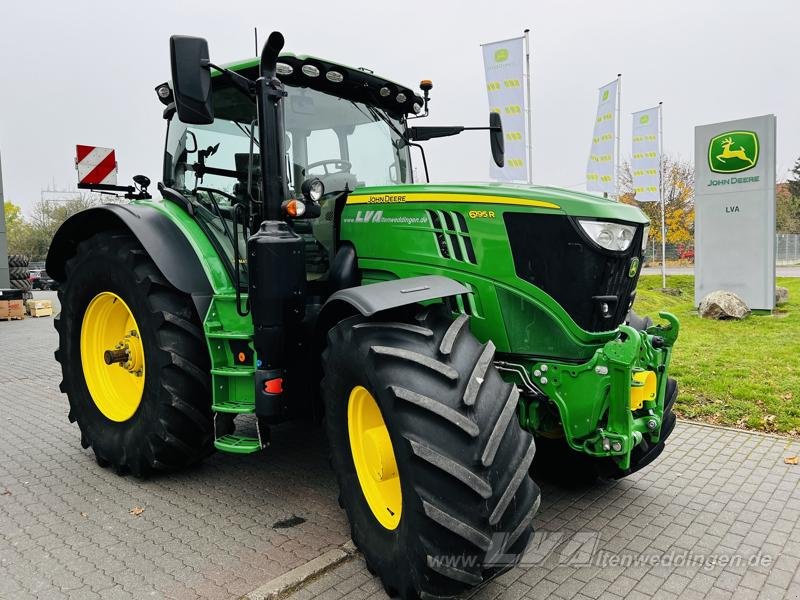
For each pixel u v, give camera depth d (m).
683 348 7.66
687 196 30.77
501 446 2.38
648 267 30.00
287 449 4.55
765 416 5.07
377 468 2.67
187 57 2.93
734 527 3.29
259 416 3.24
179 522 3.38
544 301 2.90
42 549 3.08
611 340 2.90
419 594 2.38
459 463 2.28
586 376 2.79
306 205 3.26
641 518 3.41
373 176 4.07
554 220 2.86
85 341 4.43
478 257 3.03
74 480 4.03
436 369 2.43
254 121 3.65
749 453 4.40
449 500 2.28
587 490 3.80
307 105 3.75
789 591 2.69
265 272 3.13
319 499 3.68
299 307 3.24
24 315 14.79
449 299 3.11
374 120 4.12
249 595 2.62
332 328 2.89
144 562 2.94
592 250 2.85
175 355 3.61
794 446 4.52
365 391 2.74
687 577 2.81
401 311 2.79
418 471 2.32
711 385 5.87
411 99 4.21
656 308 11.92
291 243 3.18
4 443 4.84
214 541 3.15
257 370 3.26
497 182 3.40
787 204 42.41
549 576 2.82
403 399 2.38
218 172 3.91
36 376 7.49
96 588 2.71
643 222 3.08
